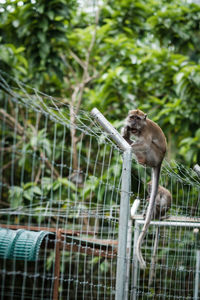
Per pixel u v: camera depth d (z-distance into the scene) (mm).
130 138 6230
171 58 9547
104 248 5164
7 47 8469
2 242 3775
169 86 9531
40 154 8570
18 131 9219
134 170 5234
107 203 7418
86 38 9992
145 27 10055
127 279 4965
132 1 9859
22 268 7707
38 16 8633
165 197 6078
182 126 9039
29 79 9727
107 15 10453
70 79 11219
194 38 9891
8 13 8844
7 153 9297
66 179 8055
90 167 9305
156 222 4836
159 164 5652
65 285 7770
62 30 8750
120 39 9188
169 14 9781
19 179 9383
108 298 7449
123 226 3459
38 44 8852
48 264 7980
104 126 3754
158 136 5961
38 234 3941
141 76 9516
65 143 9609
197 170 5352
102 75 9547
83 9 11688
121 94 8969
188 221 5266
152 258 5348
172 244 7020
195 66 8688
